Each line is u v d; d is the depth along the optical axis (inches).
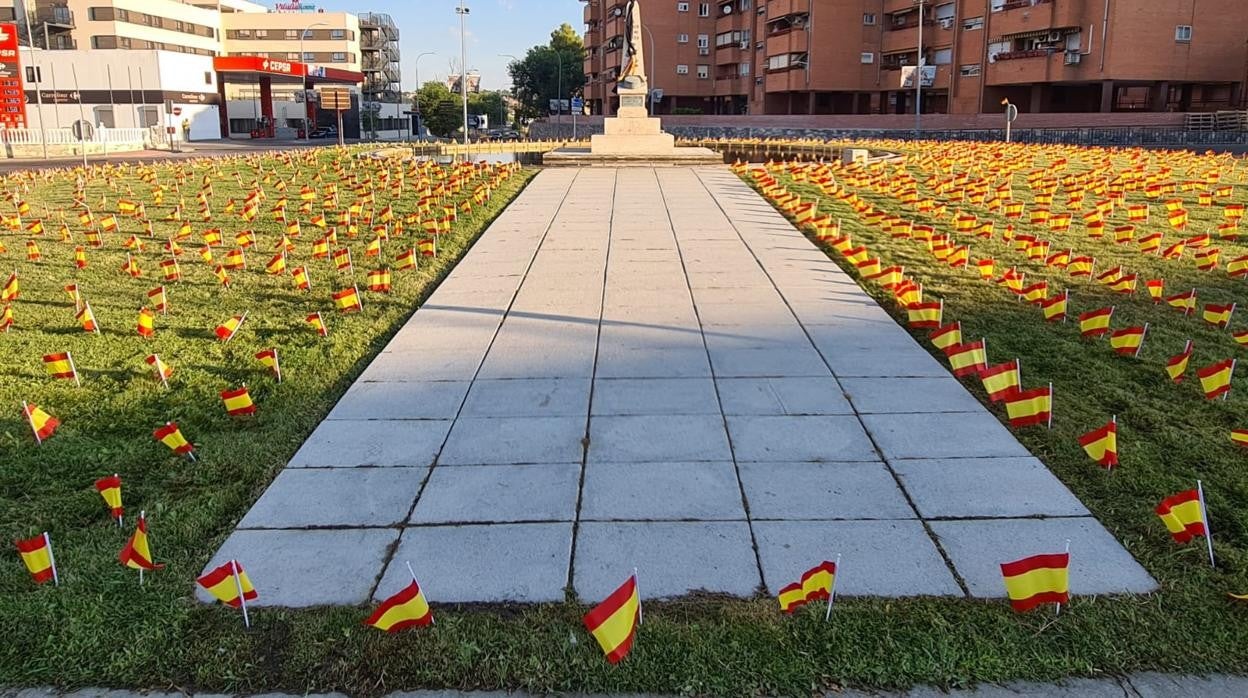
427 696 130.6
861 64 2309.3
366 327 322.7
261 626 145.2
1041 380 254.7
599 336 308.5
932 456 204.5
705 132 2069.4
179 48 3425.2
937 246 430.3
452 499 186.2
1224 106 1790.1
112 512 181.2
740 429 221.9
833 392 248.5
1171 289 371.2
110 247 499.2
